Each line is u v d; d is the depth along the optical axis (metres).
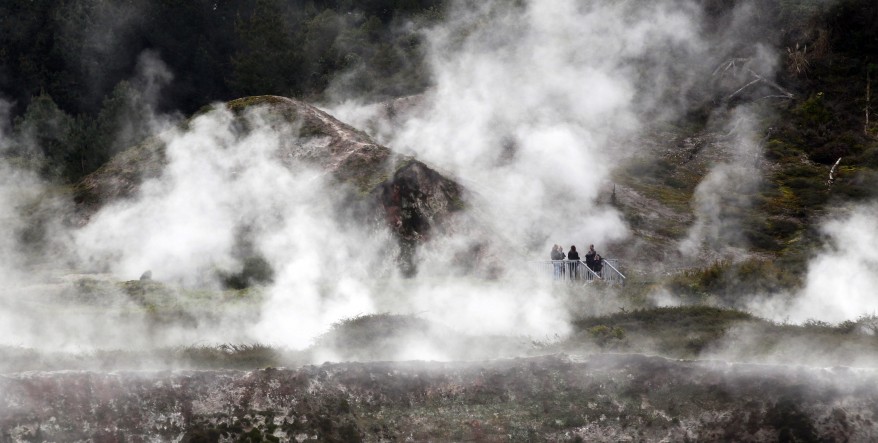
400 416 18.64
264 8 60.69
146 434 17.62
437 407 18.83
